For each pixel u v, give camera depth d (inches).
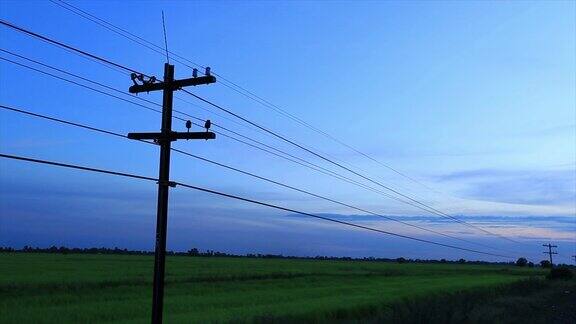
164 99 692.7
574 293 2300.7
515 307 1451.8
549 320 1183.6
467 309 1133.1
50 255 4229.8
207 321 972.6
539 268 6466.5
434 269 4852.4
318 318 1047.0
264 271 3021.7
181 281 2110.0
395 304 1238.9
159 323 652.1
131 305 1226.6
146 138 687.7
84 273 2159.2
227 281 2298.2
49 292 1520.7
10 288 1530.5
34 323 942.4
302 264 4658.0
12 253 4704.7
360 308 1306.6
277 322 948.6
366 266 4874.5
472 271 4719.5
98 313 1072.2
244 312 1141.7
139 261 3307.1
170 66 698.2
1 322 940.6
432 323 917.8
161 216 665.0
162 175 673.6
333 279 2746.1
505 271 5004.9
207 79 674.8
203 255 6899.6
